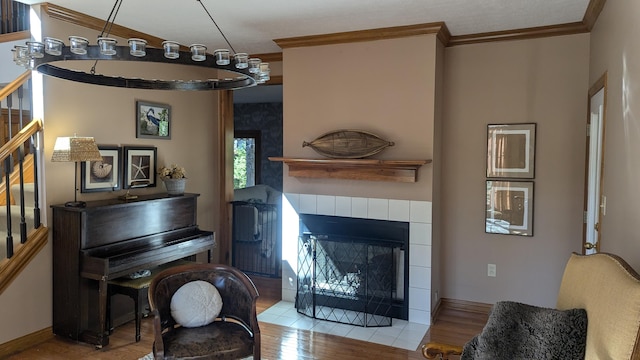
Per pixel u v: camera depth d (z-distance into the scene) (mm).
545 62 3877
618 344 1430
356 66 4066
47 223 3475
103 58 2074
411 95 3873
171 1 3227
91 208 3398
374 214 4078
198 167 5012
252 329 2686
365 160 3893
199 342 2561
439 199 4168
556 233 3910
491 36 3988
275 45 4535
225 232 5320
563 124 3842
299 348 3426
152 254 3645
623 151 2352
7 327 3213
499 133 4051
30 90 3500
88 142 3436
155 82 2947
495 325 1868
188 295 2773
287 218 4438
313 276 4172
